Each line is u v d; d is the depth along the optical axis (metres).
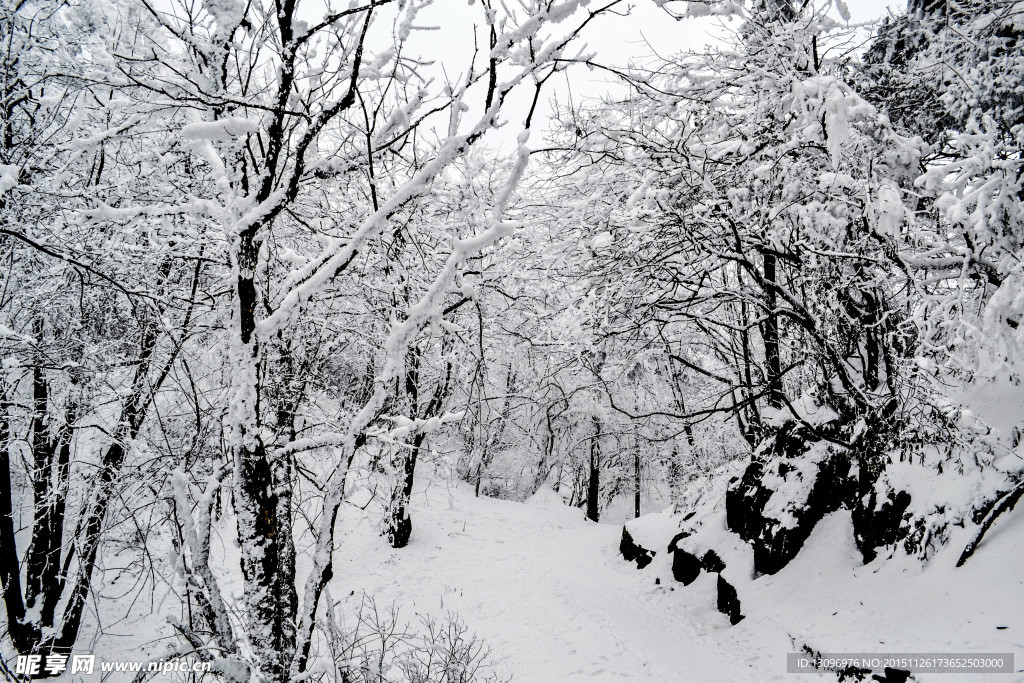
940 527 7.02
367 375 8.49
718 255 8.83
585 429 22.94
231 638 4.04
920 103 10.40
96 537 5.95
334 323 7.35
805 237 8.99
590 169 10.75
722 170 9.33
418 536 14.95
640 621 10.02
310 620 4.32
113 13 6.42
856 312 9.05
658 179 9.55
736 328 10.05
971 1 8.82
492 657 8.76
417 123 4.08
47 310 7.18
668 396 17.55
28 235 6.01
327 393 8.03
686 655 8.26
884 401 8.07
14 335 5.76
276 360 6.15
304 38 3.51
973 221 6.55
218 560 10.38
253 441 3.93
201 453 5.33
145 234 6.70
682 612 10.05
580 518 20.06
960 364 6.86
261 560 3.97
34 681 7.43
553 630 9.66
